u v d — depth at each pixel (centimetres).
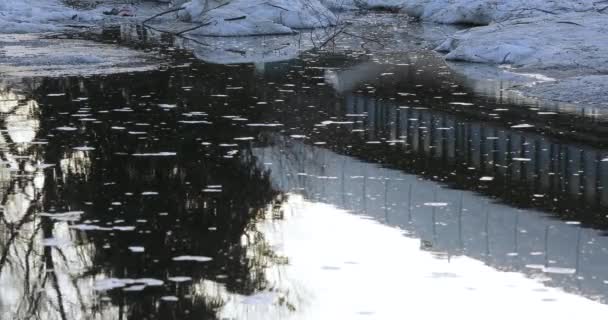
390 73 3161
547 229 1449
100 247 1330
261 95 2666
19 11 4988
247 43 4128
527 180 1741
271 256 1327
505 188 1692
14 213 1487
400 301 1170
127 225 1435
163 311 1116
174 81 2892
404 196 1641
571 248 1358
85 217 1470
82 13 5091
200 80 2934
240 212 1529
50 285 1195
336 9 5981
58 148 1942
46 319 1094
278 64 3384
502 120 2312
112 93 2636
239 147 1992
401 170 1827
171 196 1600
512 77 3027
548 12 4541
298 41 4231
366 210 1563
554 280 1239
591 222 1480
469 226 1470
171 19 5053
